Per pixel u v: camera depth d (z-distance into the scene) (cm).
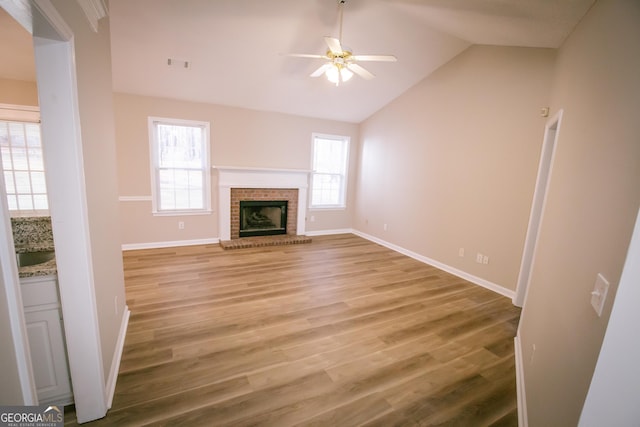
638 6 109
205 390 182
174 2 270
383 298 326
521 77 321
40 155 379
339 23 314
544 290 182
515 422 171
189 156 486
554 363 136
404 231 500
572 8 180
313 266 420
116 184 232
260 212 570
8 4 85
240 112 508
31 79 358
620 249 90
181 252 458
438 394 189
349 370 207
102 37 187
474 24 268
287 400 178
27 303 146
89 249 141
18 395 82
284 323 264
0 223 74
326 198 625
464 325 275
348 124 609
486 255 366
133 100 434
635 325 84
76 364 148
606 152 117
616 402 89
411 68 419
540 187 299
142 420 159
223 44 335
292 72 399
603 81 137
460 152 396
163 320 261
